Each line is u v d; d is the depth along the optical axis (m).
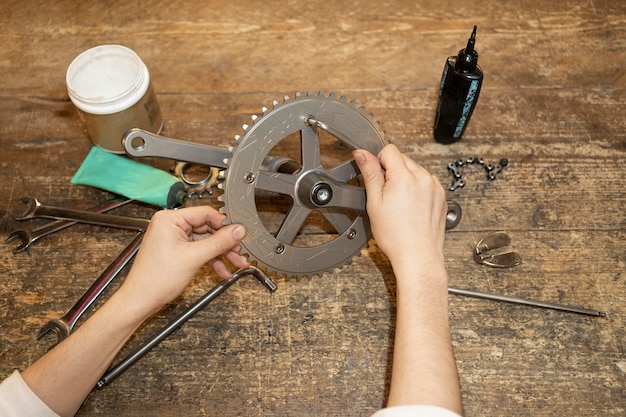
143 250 0.87
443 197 0.88
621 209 1.19
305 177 0.94
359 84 1.33
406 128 1.28
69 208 1.17
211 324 1.07
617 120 1.29
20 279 1.11
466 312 1.08
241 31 1.40
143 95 1.13
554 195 1.20
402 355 0.76
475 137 1.27
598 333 1.06
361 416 0.99
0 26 1.41
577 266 1.13
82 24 1.41
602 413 0.99
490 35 1.40
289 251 0.98
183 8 1.43
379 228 0.85
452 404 0.71
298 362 1.04
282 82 1.33
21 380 0.81
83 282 1.11
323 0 1.44
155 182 1.15
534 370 1.03
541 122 1.28
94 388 1.01
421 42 1.39
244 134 0.88
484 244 1.12
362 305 1.09
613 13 1.43
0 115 1.29
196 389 1.01
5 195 1.20
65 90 1.32
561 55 1.37
